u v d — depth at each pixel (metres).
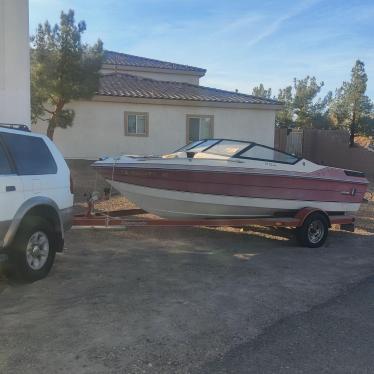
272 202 9.18
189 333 4.86
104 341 4.60
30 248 6.15
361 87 31.06
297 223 9.05
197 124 20.72
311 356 4.46
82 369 4.05
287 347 4.64
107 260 7.49
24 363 4.12
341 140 26.34
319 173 9.62
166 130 20.27
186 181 8.58
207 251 8.45
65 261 7.31
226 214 9.05
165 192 8.64
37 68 15.29
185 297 5.93
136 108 19.78
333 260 8.27
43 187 6.31
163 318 5.22
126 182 8.73
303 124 37.84
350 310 5.73
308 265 7.83
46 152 6.62
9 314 5.21
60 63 15.48
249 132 21.47
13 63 9.67
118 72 24.91
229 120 21.17
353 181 10.11
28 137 6.39
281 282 6.77
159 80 24.75
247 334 4.91
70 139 19.09
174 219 8.95
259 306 5.74
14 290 5.97
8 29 9.59
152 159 8.70
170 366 4.16
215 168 8.63
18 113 9.78
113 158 8.99
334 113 33.72
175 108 20.28
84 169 18.58
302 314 5.54
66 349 4.41
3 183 5.65
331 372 4.16
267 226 9.45
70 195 6.96
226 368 4.16
